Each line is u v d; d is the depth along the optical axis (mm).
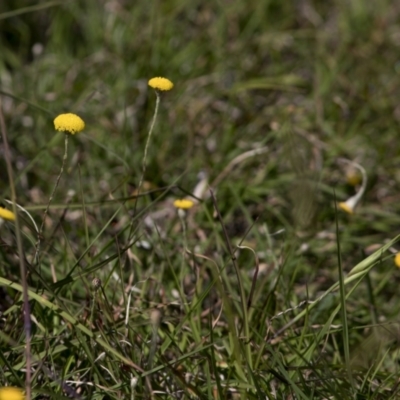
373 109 1380
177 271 1178
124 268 1150
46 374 1024
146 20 1473
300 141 1301
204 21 1494
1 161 1279
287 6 1568
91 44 1461
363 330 1132
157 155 1308
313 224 1242
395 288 1197
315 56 1462
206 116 1373
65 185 1268
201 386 1061
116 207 1239
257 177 1293
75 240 1213
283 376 1035
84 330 1023
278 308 1127
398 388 1056
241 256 1194
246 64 1449
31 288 1064
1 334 1009
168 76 1400
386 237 1257
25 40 1455
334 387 1053
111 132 1322
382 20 1528
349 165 1315
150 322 1051
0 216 1023
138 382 1035
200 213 1240
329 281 1205
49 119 1316
